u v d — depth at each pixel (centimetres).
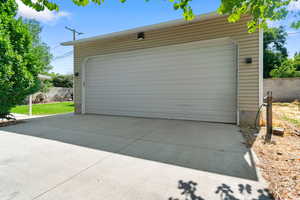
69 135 404
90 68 777
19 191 177
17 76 520
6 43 482
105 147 317
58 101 1709
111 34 646
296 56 1755
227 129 454
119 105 718
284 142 326
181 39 565
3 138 379
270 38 1900
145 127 491
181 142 345
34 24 1789
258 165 230
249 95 482
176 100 607
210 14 484
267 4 215
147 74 655
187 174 211
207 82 556
